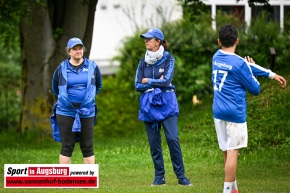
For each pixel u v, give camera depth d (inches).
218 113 1094.4
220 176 1445.6
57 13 2273.6
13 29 2070.6
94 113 1295.5
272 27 2628.0
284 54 2477.9
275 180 1358.3
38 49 2274.9
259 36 2613.2
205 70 2650.1
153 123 1289.4
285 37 2586.1
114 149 1918.1
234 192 1094.4
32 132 2292.1
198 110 2363.4
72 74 1273.4
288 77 2165.4
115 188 1248.2
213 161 1684.3
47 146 2105.1
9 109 3181.6
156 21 2915.8
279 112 1952.5
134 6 3248.0
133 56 2790.4
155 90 1277.1
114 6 3329.2
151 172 1525.6
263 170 1519.4
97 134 2605.8
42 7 2219.5
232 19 2748.5
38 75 2288.4
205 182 1339.8
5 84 3203.7
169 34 2719.0
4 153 1865.2
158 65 1288.1
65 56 2274.9
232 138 1087.6
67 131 1280.8
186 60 2679.6
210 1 2901.1
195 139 2010.3
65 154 1285.7
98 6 3334.2
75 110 1273.4
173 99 1289.4
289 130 1861.5
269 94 2057.1
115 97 2706.7
